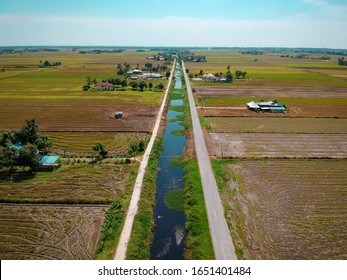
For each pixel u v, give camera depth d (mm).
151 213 38312
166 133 72188
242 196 42094
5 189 42594
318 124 76688
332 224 36125
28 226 35219
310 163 52969
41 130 69625
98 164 51219
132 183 44406
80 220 36344
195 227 34750
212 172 48812
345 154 56906
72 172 48156
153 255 31500
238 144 61875
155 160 54094
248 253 30906
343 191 43625
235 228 34875
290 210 38875
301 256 30766
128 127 72750
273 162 53250
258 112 88312
